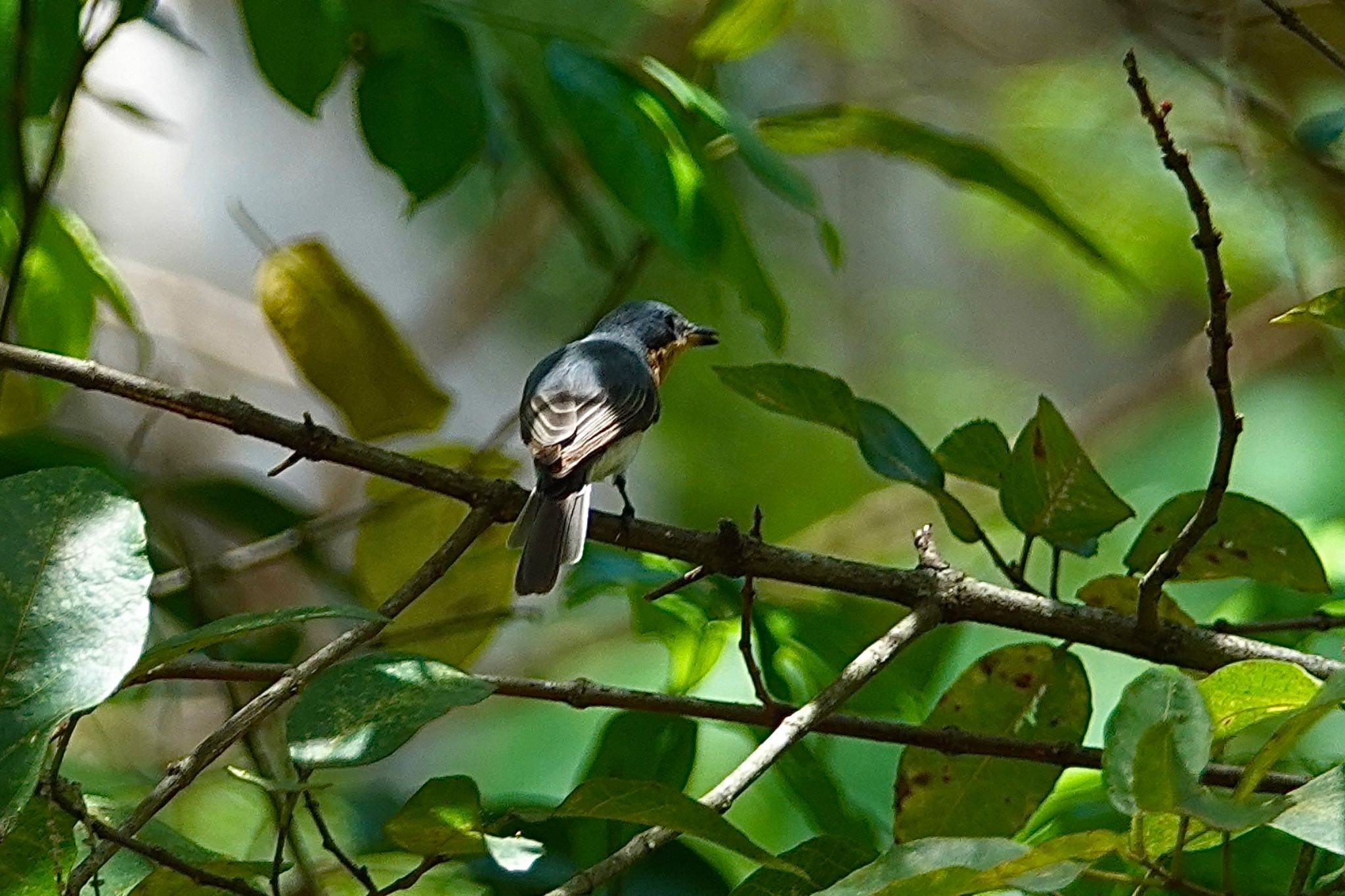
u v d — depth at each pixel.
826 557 7.29
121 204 19.19
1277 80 13.85
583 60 7.95
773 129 9.18
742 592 6.75
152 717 12.60
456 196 17.94
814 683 8.09
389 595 9.77
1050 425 7.05
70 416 15.67
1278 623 7.56
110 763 11.47
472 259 19.02
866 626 8.88
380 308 9.24
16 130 7.92
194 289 17.11
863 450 7.48
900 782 7.11
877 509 17.48
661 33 14.88
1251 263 16.00
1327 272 14.65
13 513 5.06
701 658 8.20
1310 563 7.19
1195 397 17.95
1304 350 17.12
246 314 17.25
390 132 7.75
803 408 7.43
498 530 9.70
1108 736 4.63
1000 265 19.94
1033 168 16.69
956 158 8.92
